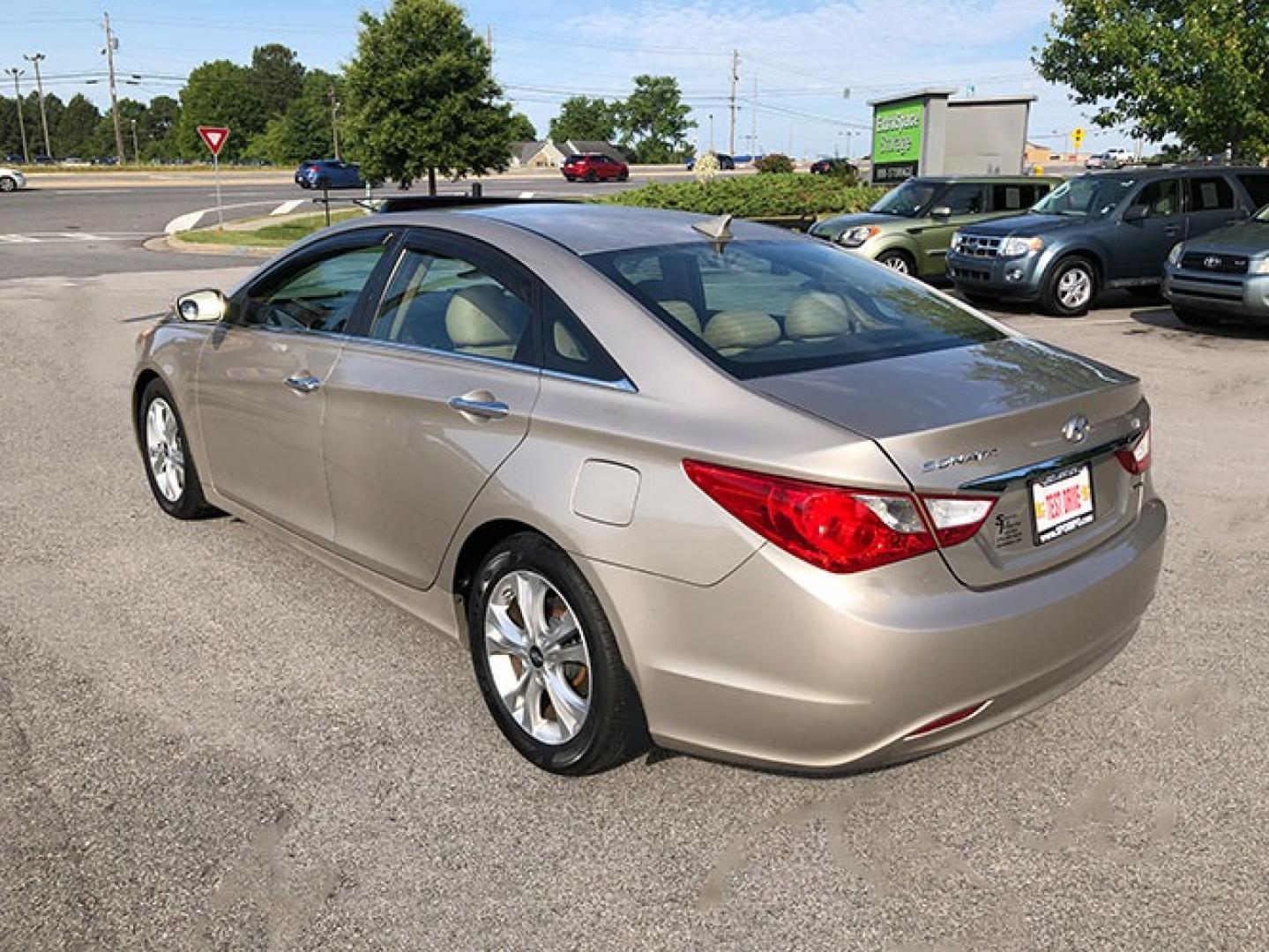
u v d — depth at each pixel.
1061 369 3.02
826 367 2.83
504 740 3.25
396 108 24.00
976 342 3.22
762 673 2.50
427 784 3.03
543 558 2.88
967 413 2.57
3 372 8.98
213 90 136.88
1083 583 2.71
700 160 26.00
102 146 163.12
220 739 3.25
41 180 54.31
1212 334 10.88
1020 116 22.75
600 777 3.06
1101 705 3.46
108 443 6.71
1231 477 5.91
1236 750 3.19
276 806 2.92
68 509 5.39
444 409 3.19
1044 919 2.49
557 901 2.55
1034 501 2.68
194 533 5.02
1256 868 2.66
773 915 2.51
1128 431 2.96
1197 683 3.59
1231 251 10.31
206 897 2.55
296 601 4.26
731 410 2.62
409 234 3.69
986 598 2.53
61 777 3.03
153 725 3.32
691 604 2.57
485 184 53.06
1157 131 17.38
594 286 3.04
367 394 3.49
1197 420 7.19
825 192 24.39
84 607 4.19
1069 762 3.14
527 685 3.08
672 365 2.79
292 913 2.50
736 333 2.94
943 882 2.62
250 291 4.33
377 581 3.67
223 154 132.88
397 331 3.56
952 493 2.47
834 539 2.38
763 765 2.63
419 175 24.75
